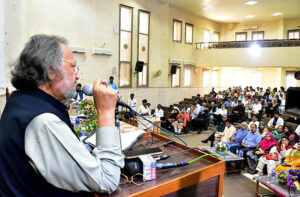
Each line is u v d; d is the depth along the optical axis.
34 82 0.76
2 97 3.88
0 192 0.71
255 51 13.35
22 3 6.13
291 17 15.41
